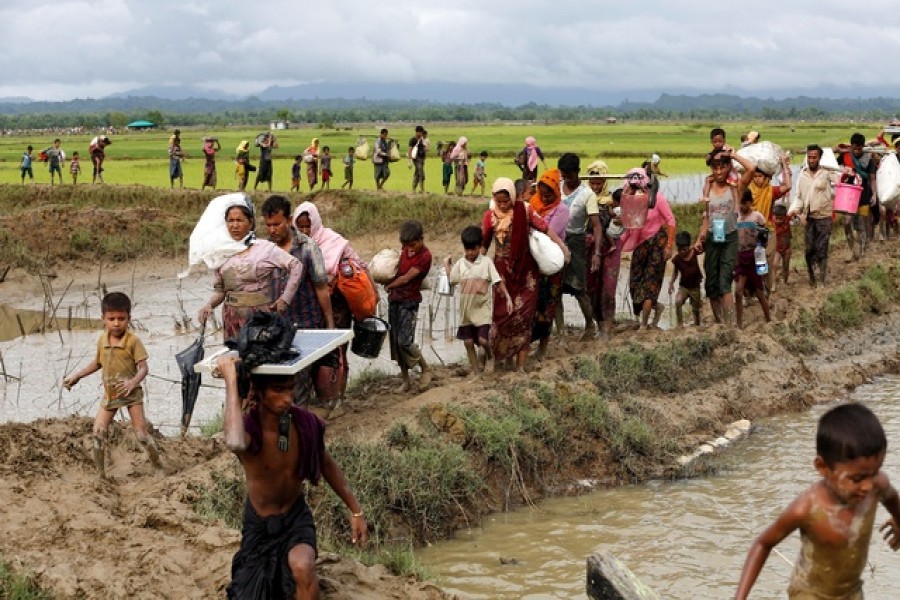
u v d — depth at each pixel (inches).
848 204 635.5
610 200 488.1
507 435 361.4
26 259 864.9
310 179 1167.0
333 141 3080.7
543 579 289.0
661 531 325.1
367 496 315.6
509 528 331.9
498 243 417.1
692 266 521.7
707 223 507.5
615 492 365.4
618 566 218.1
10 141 3649.1
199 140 3528.5
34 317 713.0
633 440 389.7
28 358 577.0
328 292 356.5
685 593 279.0
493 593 279.6
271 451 205.0
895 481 353.4
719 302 526.6
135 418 314.0
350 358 542.0
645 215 469.1
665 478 378.9
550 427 376.2
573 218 458.6
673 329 503.8
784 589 282.0
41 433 333.1
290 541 207.9
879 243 790.5
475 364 421.1
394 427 350.0
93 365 313.7
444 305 703.1
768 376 481.1
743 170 589.6
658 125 6343.5
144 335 632.4
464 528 332.2
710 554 305.6
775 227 608.7
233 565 212.5
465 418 365.4
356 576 245.0
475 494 345.1
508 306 409.4
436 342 593.9
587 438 386.3
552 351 470.3
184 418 349.7
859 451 167.5
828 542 177.8
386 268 400.5
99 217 951.6
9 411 463.2
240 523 292.7
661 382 454.0
